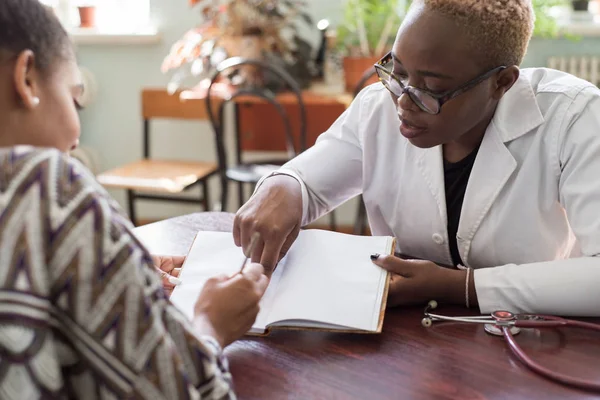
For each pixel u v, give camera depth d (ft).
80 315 1.85
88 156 11.80
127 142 12.05
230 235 3.91
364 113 4.45
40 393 1.81
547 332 3.14
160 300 2.01
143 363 1.89
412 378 2.78
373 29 10.18
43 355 1.80
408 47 3.30
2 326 1.77
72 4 12.12
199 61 10.15
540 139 3.81
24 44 2.07
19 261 1.80
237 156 10.68
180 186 9.33
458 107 3.41
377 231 4.69
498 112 3.86
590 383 2.67
